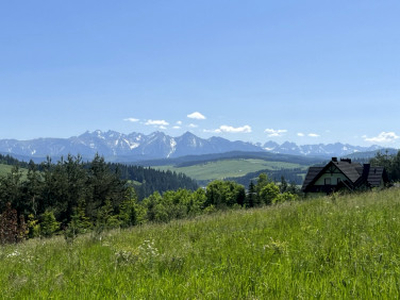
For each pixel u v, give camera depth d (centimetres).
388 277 432
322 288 419
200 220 1438
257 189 16488
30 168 7081
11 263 864
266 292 431
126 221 7238
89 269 653
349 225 766
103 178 8006
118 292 477
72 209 6794
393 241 600
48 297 500
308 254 576
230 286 455
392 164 12556
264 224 991
